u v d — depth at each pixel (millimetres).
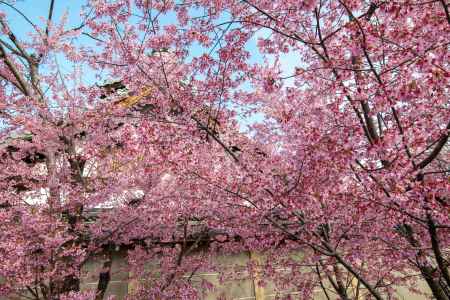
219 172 4508
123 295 7129
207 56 4355
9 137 6523
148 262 6902
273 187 4113
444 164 5547
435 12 3207
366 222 4906
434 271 4570
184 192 5137
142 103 5293
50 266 4922
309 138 3582
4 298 5473
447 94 3215
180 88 4590
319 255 5488
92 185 5844
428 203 3293
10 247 4488
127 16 4723
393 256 5145
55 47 6320
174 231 6723
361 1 3580
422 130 3012
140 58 4668
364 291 7613
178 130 4355
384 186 3527
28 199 5801
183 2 4598
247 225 5387
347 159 3369
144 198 5742
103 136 5723
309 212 4555
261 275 6562
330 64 3678
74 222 5672
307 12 4285
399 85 2951
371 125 4098
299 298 6352
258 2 4363
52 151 6039
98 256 6785
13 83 6828
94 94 5961
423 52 2889
